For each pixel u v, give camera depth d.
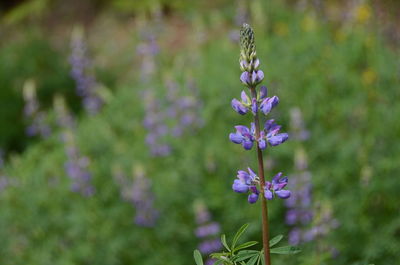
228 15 2.40
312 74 1.62
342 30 1.85
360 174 1.30
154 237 1.31
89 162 1.40
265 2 2.08
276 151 1.38
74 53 1.76
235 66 1.72
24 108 2.23
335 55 1.69
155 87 1.74
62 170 1.48
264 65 1.69
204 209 1.21
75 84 2.37
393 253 1.13
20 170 1.52
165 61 1.96
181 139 1.50
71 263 1.24
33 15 3.09
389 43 1.70
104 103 1.86
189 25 2.55
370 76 1.58
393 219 1.21
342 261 1.08
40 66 2.39
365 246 1.14
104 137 1.61
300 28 1.93
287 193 0.64
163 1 2.57
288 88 1.60
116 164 1.39
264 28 1.90
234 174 1.36
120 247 1.28
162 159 1.49
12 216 1.37
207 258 1.24
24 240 1.34
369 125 1.45
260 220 1.24
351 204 1.22
